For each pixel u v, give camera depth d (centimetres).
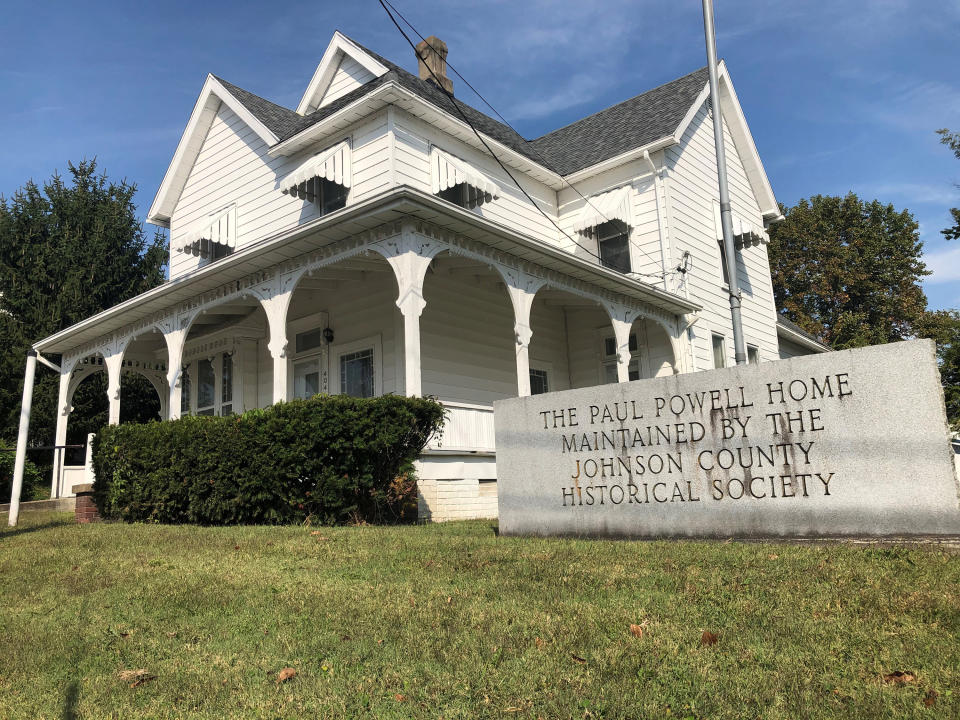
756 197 2302
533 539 731
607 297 1537
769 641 391
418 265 1148
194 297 1507
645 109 2044
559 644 404
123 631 475
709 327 1884
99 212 2903
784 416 646
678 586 496
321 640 438
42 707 362
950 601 415
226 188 1881
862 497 603
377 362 1518
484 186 1505
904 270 4253
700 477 680
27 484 1939
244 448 1030
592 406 752
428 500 1117
